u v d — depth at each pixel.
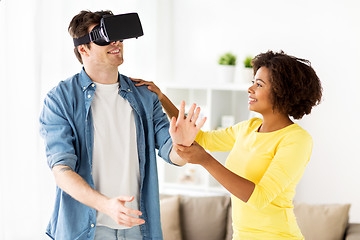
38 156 2.56
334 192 3.79
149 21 3.81
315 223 2.82
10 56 2.38
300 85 1.70
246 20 3.98
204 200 3.03
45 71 2.61
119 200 1.36
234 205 1.80
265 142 1.74
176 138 1.50
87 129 1.62
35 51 2.53
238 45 4.02
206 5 4.10
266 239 1.71
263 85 1.73
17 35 2.43
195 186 3.81
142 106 1.74
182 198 3.06
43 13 2.58
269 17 3.90
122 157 1.67
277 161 1.65
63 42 2.74
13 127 2.41
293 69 1.70
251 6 3.96
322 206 2.89
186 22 4.18
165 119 1.83
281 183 1.62
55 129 1.59
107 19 1.56
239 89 3.62
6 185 2.37
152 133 1.74
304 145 1.67
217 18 4.07
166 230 2.89
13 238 2.43
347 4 3.69
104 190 1.63
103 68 1.64
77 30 1.62
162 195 3.07
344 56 3.71
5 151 2.36
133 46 3.60
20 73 2.45
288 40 3.86
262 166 1.73
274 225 1.70
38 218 2.57
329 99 3.76
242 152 1.80
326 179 3.80
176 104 4.00
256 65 1.80
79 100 1.63
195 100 4.05
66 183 1.46
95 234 1.62
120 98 1.70
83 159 1.62
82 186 1.44
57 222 1.65
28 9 2.49
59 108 1.61
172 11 4.21
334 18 3.72
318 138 3.80
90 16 1.61
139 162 1.71
